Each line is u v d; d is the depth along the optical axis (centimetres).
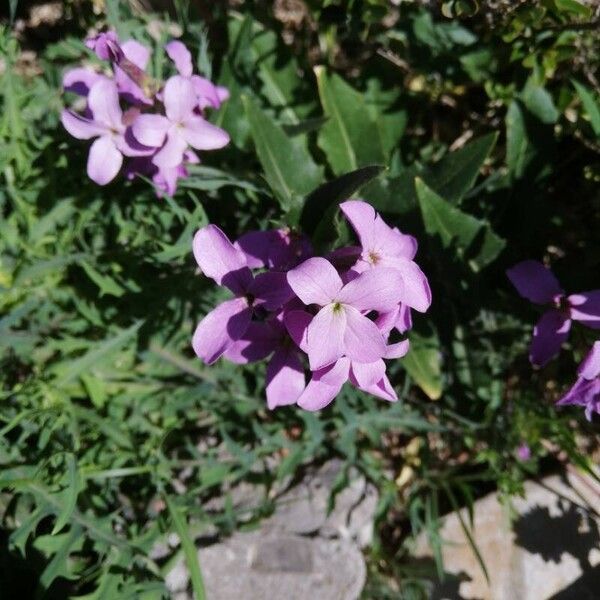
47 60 22
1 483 17
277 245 16
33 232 20
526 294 17
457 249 19
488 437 22
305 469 22
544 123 21
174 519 18
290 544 21
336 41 23
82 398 21
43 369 20
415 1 21
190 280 20
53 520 19
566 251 23
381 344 13
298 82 22
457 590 22
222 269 14
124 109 18
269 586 21
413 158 23
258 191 20
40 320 20
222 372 21
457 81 22
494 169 23
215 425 22
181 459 22
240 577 21
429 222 19
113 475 19
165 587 19
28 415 19
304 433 22
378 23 22
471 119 24
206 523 20
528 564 22
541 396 23
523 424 21
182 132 17
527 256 22
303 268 13
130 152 17
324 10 21
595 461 23
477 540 22
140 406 21
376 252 14
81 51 21
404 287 14
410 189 19
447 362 22
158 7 23
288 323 14
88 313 20
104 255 20
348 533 22
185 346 22
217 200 21
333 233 16
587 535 22
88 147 20
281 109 22
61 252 20
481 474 22
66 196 20
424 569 22
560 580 22
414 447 23
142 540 19
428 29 21
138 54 18
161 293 20
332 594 21
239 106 21
